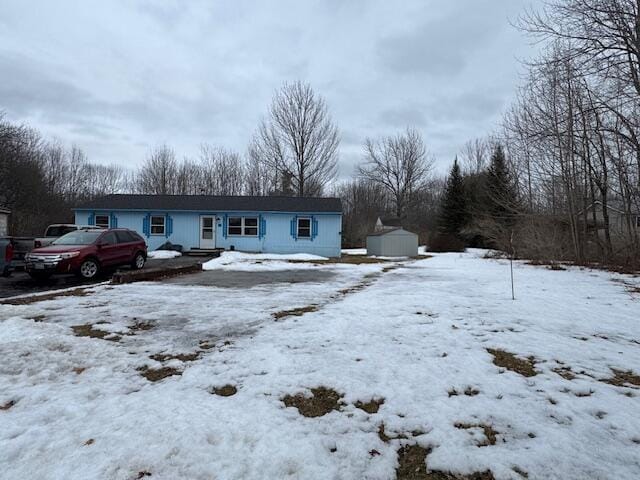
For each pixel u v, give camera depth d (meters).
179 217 21.03
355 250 31.72
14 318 5.67
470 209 32.94
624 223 16.11
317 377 3.64
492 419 2.86
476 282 10.52
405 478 2.25
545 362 4.07
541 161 17.98
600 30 11.02
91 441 2.53
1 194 26.23
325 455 2.43
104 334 5.12
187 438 2.56
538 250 18.38
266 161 33.84
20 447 2.46
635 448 2.47
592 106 13.19
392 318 5.93
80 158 43.75
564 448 2.47
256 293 8.52
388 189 52.06
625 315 6.23
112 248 11.76
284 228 21.28
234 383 3.54
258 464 2.31
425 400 3.18
